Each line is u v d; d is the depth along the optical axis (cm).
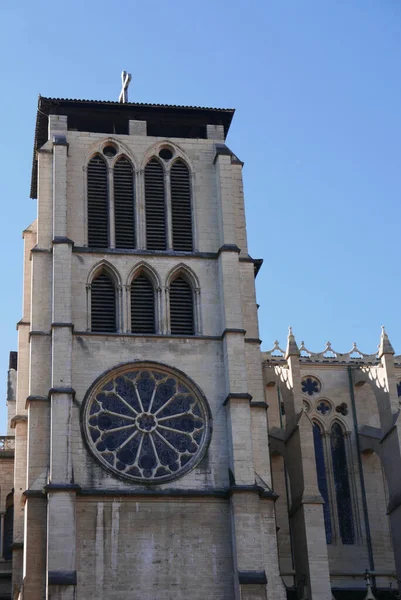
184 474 6241
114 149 7325
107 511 6044
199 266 6925
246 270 7050
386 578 7450
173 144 7394
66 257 6669
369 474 7750
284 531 7450
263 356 8256
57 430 6119
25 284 7456
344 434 7925
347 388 8069
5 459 7538
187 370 6569
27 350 7219
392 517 7038
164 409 6469
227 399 6412
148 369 6544
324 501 7494
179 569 5991
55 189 6912
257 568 5947
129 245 7012
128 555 5969
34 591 5828
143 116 7562
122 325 6644
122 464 6253
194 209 7162
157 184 7269
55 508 5894
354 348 8431
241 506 6084
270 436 7650
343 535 7588
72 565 5781
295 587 7138
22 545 6288
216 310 6806
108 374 6444
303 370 8069
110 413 6381
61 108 7425
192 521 6112
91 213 7050
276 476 7625
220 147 7369
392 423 7188
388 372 7375
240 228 7212
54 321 6444
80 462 6156
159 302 6769
